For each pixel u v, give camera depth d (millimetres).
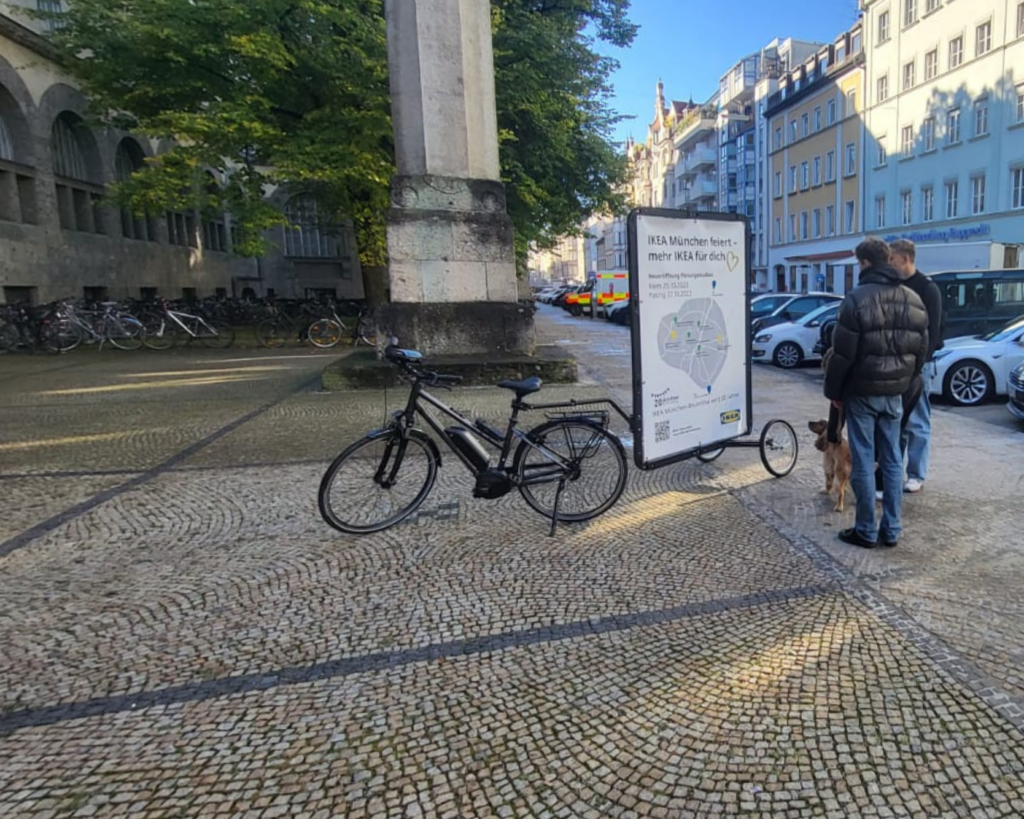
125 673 2832
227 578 3729
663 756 2314
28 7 21719
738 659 2877
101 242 24562
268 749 2361
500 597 3484
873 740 2363
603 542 4191
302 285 38531
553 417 4598
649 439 4871
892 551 3988
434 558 3975
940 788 2146
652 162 90688
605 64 19688
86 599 3490
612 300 33594
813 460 6043
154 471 5789
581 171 20281
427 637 3105
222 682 2764
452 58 9797
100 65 16578
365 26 13914
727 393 5383
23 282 20359
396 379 9609
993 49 28312
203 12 14648
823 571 3719
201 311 21328
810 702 2576
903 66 33594
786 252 46562
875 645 2961
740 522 4488
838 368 3863
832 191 40469
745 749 2336
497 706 2594
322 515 4266
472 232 10086
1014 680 2693
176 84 16156
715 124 62312
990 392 8922
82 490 5281
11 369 13602
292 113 17047
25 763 2287
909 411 4730
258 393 9820
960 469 5672
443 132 9867
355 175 14578
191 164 15391
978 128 29531
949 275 11891
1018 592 3445
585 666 2852
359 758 2316
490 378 9578
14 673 2830
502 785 2193
